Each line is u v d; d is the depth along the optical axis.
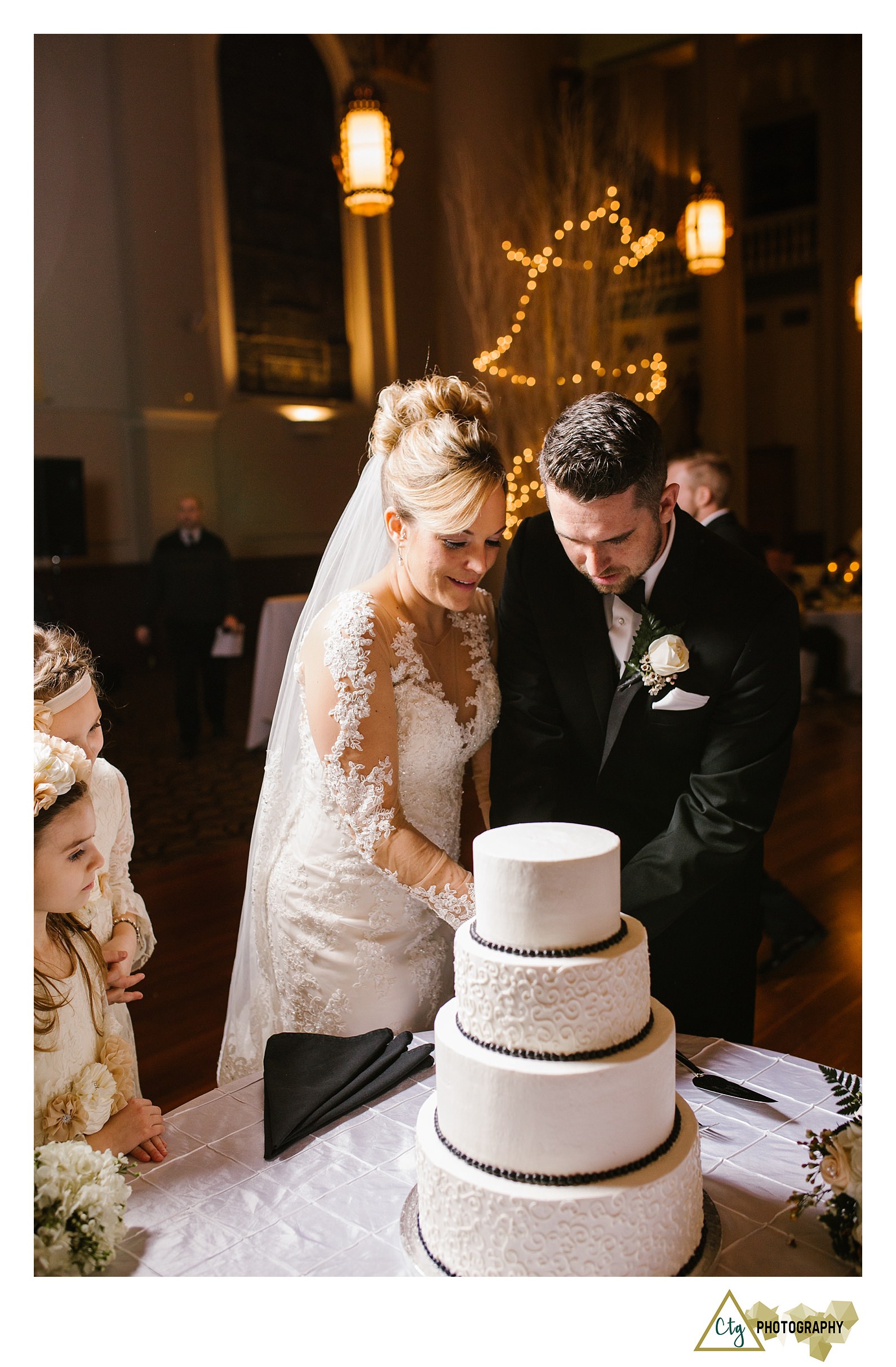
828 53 14.09
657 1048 1.08
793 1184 1.26
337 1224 1.22
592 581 1.67
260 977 2.02
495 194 7.10
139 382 10.82
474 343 7.06
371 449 1.86
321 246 12.55
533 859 1.05
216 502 11.62
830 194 14.36
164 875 4.54
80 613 10.52
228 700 9.02
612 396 1.59
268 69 11.70
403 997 1.86
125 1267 1.16
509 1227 1.04
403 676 1.76
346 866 1.81
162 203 10.77
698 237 6.43
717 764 1.79
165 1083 2.87
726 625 1.78
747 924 1.98
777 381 15.13
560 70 10.92
